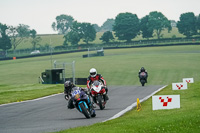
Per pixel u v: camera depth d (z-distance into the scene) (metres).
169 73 172.75
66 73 184.12
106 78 162.38
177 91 65.69
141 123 26.73
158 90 73.31
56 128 30.34
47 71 121.44
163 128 24.44
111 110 42.84
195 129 24.06
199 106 39.94
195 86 71.25
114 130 24.53
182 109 38.22
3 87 92.25
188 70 182.50
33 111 45.66
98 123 29.73
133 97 60.62
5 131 30.30
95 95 43.06
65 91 37.06
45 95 68.25
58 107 48.88
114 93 71.12
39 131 29.09
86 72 186.12
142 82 88.81
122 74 175.25
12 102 57.84
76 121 34.50
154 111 38.69
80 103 35.03
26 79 175.62
